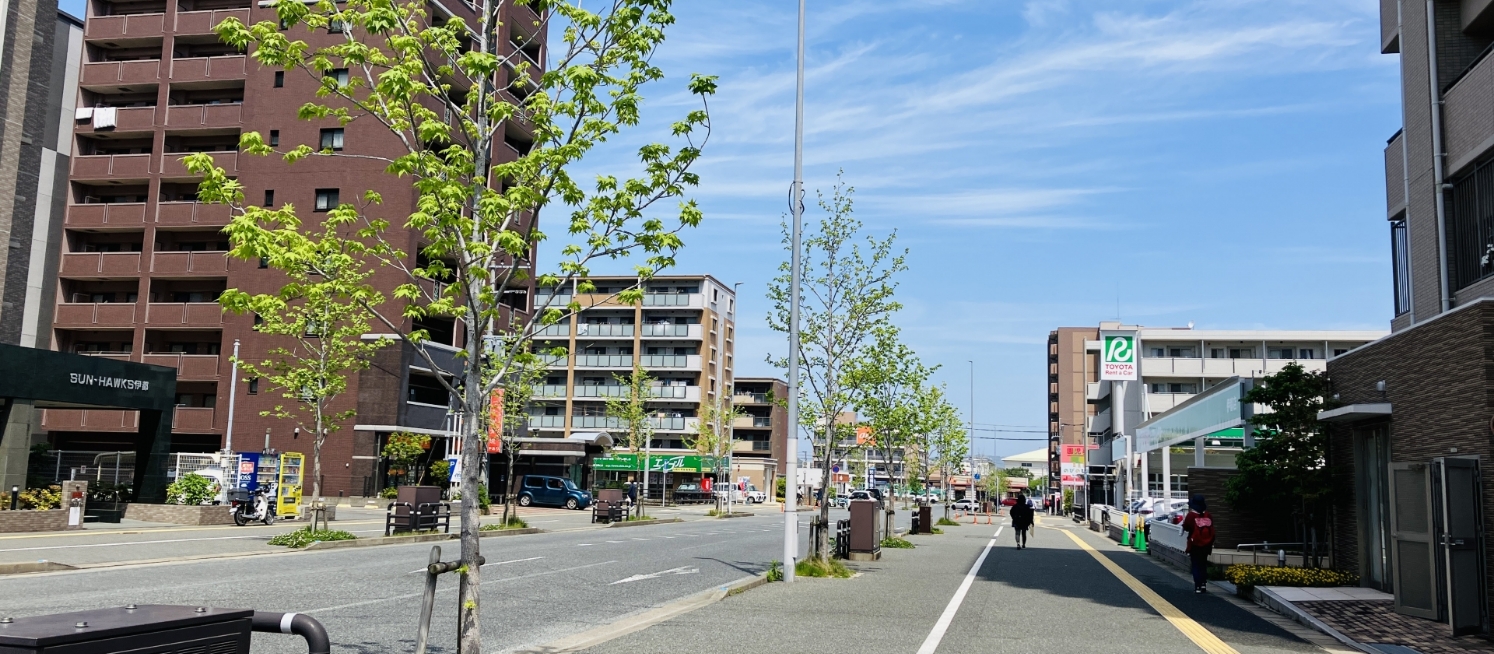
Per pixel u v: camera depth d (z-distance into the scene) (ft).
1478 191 54.65
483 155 28.17
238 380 153.38
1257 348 252.83
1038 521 215.31
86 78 162.81
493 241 26.00
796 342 56.70
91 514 95.04
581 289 29.81
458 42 29.43
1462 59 58.75
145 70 161.68
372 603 43.39
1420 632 38.58
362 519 117.50
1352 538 54.75
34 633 10.90
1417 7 62.08
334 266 28.22
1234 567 56.29
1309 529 66.64
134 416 157.99
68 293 162.09
